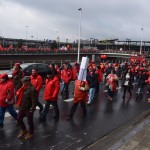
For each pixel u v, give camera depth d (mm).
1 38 76438
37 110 12438
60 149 8117
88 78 14938
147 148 7895
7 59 48938
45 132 9508
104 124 11070
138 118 12477
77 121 11234
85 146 8469
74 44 107625
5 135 8875
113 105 15227
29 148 7969
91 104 15062
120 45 122000
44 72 20500
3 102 9445
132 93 20094
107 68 22578
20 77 11820
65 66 16641
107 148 8297
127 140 8750
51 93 10883
